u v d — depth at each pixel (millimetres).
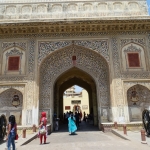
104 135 6410
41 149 4172
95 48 8023
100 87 8008
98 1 8617
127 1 8617
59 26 7855
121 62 7801
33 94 7414
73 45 8039
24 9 8508
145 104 7551
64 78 10562
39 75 7742
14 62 7832
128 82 7609
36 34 8117
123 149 3938
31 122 7129
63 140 5527
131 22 7844
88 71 8172
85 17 8273
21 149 4188
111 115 7473
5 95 7629
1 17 8312
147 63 7793
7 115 7426
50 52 7953
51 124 7598
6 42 8039
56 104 10344
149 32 8133
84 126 9852
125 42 8062
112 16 8312
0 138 5133
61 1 8602
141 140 4754
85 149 4047
